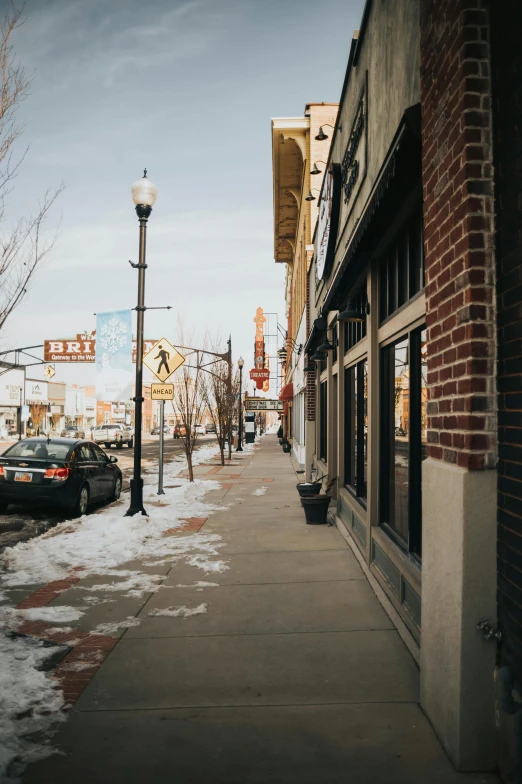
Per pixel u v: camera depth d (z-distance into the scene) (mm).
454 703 3127
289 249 30875
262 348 45500
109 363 22625
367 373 7438
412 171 4559
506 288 2934
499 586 3010
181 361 14156
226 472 21047
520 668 2762
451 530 3203
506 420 2936
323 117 19016
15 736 3406
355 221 7395
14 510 12586
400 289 5871
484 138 3084
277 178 23219
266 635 5000
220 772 3107
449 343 3389
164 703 3842
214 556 7816
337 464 11328
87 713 3715
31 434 62219
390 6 5402
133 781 3035
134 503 10758
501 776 2982
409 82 4715
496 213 3051
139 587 6430
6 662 4395
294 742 3379
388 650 4672
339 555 7781
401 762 3168
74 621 5359
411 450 5203
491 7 3092
